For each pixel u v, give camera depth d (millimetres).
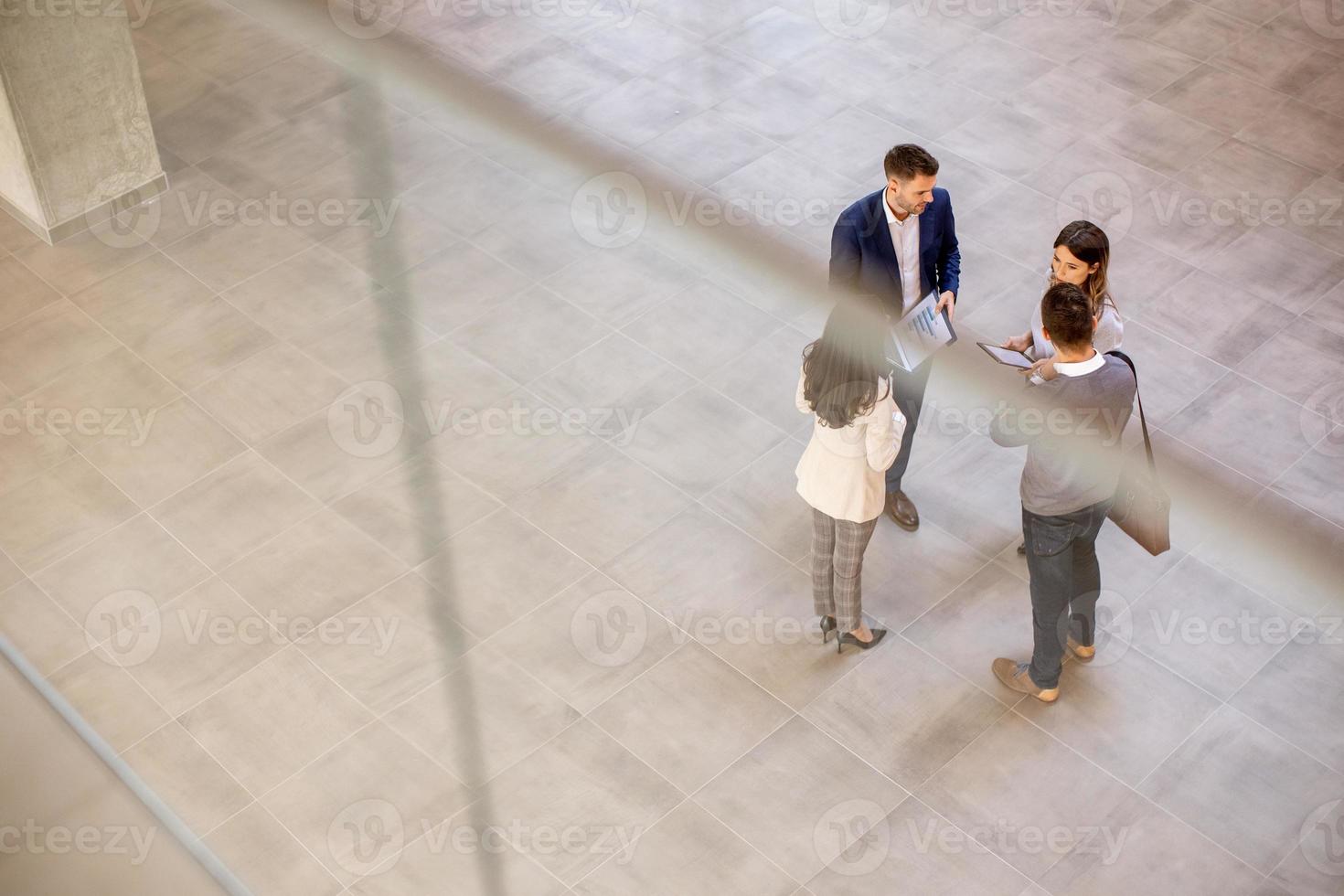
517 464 2906
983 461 3172
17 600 2805
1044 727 2711
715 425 3012
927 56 4742
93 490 2896
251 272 3025
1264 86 4754
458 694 2670
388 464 2895
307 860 2463
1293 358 3689
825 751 2678
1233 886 2479
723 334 3078
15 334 3021
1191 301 3865
